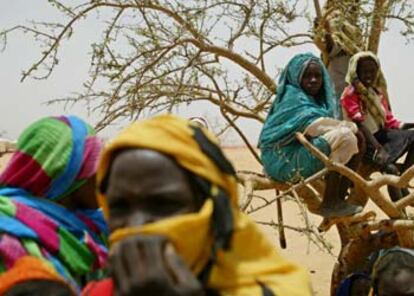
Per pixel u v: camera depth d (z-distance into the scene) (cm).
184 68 922
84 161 330
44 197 328
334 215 756
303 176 764
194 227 184
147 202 187
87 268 320
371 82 798
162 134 191
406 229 734
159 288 167
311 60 775
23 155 328
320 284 1166
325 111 768
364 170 809
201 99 952
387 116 809
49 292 247
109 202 190
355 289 489
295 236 1385
